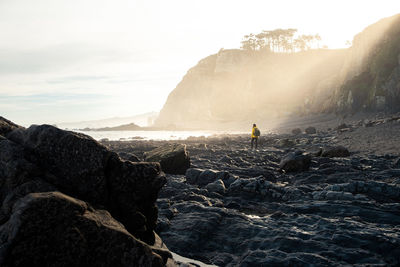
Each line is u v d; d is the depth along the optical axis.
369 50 76.31
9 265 2.95
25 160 3.82
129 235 3.61
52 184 3.85
